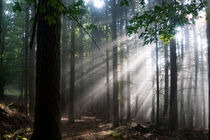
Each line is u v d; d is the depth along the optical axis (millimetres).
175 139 8914
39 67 3611
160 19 4309
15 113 8586
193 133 10695
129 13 14852
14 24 13023
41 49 3584
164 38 4570
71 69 11305
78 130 9172
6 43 13445
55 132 3592
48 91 3545
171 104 11258
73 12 2605
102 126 11273
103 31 18312
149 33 4562
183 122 15906
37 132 3576
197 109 18625
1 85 10203
